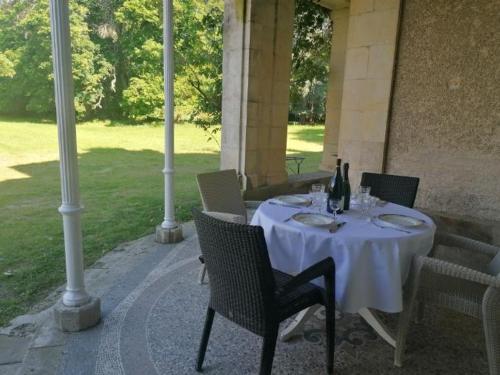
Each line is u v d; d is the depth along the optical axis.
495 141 3.21
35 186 5.98
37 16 15.09
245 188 4.16
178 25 6.05
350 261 1.68
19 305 2.28
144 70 16.02
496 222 3.23
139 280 2.62
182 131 15.30
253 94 4.06
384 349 1.93
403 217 2.02
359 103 3.96
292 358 1.83
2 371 1.66
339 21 5.85
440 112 3.48
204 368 1.73
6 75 15.80
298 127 16.97
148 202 5.10
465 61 3.28
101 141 12.60
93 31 15.87
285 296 1.61
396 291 1.71
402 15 3.58
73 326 1.97
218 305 1.64
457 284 1.81
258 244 1.36
